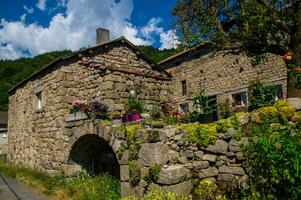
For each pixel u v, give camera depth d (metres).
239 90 13.28
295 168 3.33
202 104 7.09
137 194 5.21
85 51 9.63
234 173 4.55
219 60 14.38
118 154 5.79
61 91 8.60
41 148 9.60
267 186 3.96
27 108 11.02
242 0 7.57
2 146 29.94
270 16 7.27
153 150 4.94
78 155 8.02
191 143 5.12
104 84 7.55
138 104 7.23
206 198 4.61
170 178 4.65
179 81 16.55
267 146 3.74
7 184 8.83
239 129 4.65
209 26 7.96
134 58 11.59
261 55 8.04
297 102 4.51
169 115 7.80
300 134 3.90
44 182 8.22
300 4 6.94
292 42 6.92
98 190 6.54
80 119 7.29
